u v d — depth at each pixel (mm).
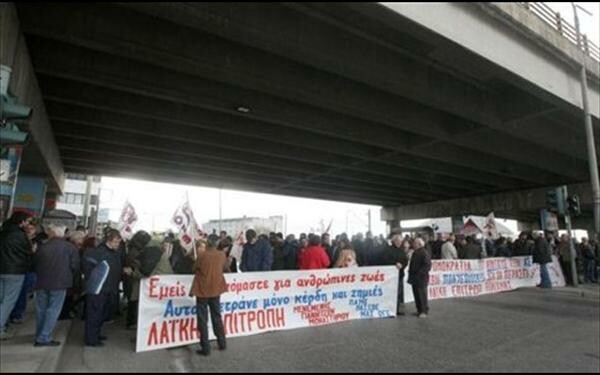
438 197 38375
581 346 8281
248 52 12031
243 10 9547
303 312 10117
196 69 11594
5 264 7812
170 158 23172
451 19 10906
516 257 18219
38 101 13734
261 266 11156
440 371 6555
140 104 15461
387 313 11430
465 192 35281
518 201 33062
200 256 7871
